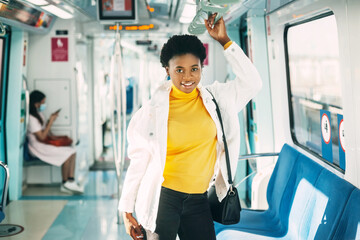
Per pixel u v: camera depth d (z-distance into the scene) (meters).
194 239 2.08
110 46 7.35
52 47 6.34
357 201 2.29
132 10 4.40
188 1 4.14
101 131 7.99
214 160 2.13
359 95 2.45
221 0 1.84
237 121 2.13
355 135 2.49
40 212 5.34
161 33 6.63
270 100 4.68
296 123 4.07
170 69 1.96
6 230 4.70
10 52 5.79
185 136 1.98
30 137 6.12
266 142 4.71
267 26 4.50
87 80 7.42
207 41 6.59
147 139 2.01
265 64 4.62
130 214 2.14
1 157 5.80
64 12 5.40
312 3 3.05
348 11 2.42
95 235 4.52
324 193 2.70
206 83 6.66
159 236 2.04
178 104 2.03
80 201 5.80
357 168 2.48
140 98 8.26
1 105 5.78
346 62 2.49
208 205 2.12
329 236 2.44
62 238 4.45
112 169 7.63
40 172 6.57
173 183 2.02
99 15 4.41
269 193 3.64
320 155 3.43
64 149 6.13
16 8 4.81
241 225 3.31
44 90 6.42
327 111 3.25
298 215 2.98
